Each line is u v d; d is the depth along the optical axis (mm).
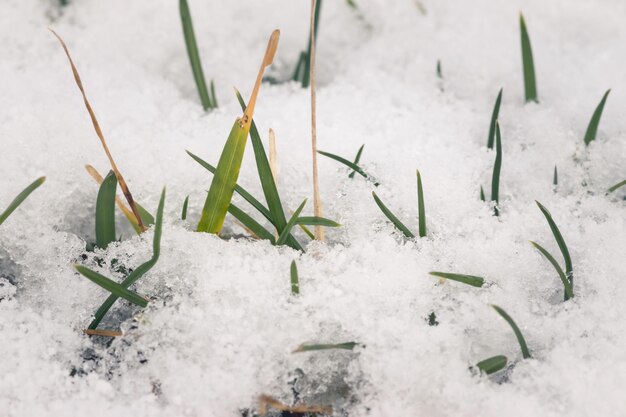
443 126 728
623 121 721
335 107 733
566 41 796
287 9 814
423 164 691
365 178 684
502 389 622
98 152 684
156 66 778
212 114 725
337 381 633
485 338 637
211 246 646
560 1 817
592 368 623
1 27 769
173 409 617
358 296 637
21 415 611
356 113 729
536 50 784
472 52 784
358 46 804
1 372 621
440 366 624
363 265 646
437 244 659
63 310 644
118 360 635
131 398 621
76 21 788
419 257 651
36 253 655
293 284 631
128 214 659
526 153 714
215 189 646
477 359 636
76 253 656
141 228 653
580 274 657
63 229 673
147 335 629
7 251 657
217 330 628
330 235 674
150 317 631
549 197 689
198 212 678
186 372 622
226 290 636
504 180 698
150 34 789
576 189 699
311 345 617
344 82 767
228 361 624
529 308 649
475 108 749
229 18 805
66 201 673
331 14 813
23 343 630
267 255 646
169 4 804
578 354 628
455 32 802
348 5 816
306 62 754
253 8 812
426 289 643
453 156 701
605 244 663
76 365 634
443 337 629
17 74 728
